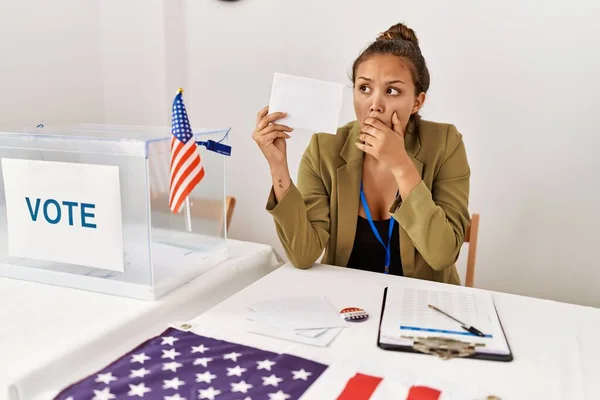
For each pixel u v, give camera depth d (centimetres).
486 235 203
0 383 75
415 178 120
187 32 231
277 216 126
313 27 212
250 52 223
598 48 177
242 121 230
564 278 195
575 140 185
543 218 194
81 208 106
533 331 96
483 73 193
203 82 233
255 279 133
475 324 95
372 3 202
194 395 73
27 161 109
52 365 80
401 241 133
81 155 105
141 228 103
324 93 117
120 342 93
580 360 85
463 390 75
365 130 120
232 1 221
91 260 107
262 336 91
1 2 185
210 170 121
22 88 197
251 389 75
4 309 100
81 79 224
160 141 104
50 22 206
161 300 105
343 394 73
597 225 187
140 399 73
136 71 231
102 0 229
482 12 189
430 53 198
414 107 132
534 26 183
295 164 225
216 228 126
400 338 89
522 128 191
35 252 112
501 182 198
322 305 105
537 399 74
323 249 135
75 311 99
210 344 88
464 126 199
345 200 136
